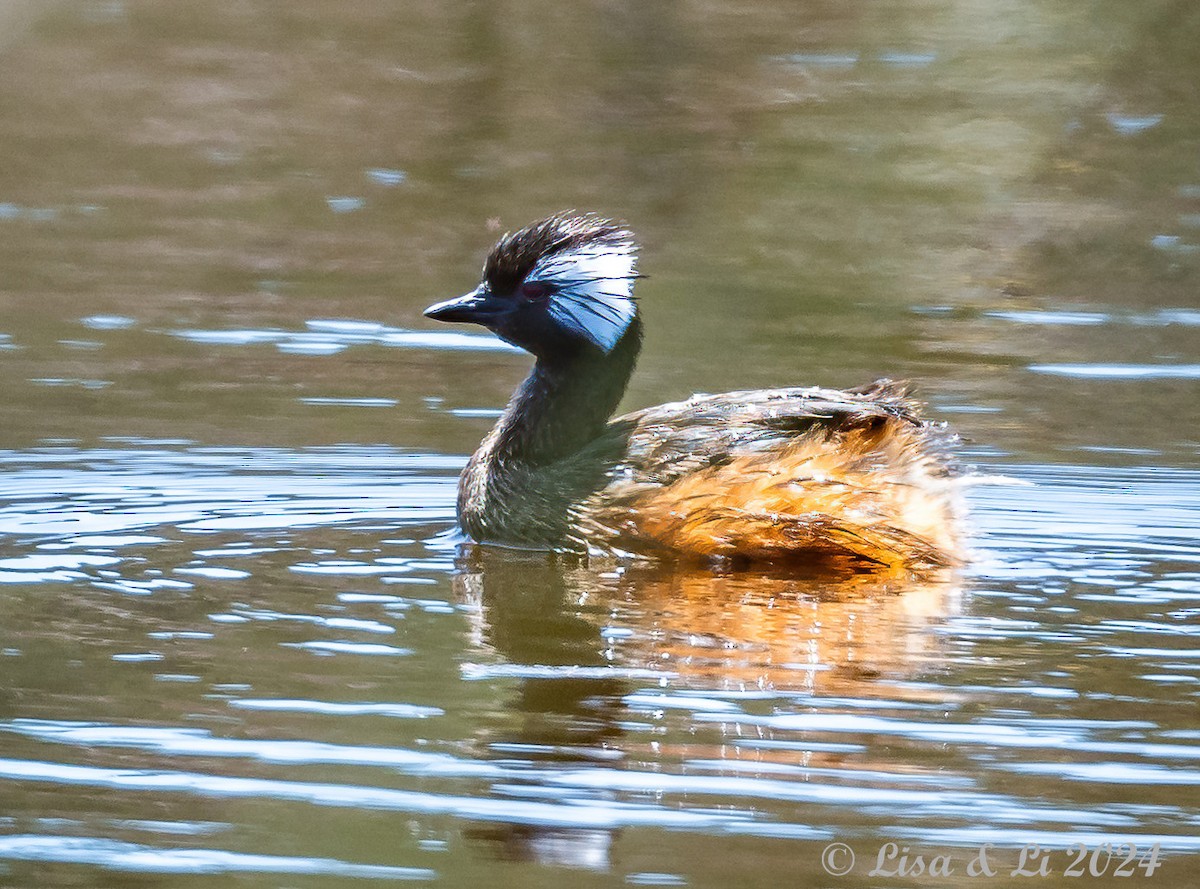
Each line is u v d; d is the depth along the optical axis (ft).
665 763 28.78
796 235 77.05
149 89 99.66
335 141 92.17
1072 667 33.09
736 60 103.40
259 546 41.19
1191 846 26.18
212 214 80.38
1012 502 45.73
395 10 113.60
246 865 26.05
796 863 25.79
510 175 86.17
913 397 55.72
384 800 27.53
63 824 27.04
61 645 33.99
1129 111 94.02
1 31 105.09
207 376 58.18
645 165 86.69
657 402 56.75
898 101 95.66
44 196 82.69
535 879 25.52
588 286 44.42
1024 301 68.74
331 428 52.60
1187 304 68.64
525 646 34.17
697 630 35.32
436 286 70.13
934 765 28.76
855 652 33.91
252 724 30.27
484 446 44.73
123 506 44.50
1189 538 42.68
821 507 39.60
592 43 106.22
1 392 55.83
